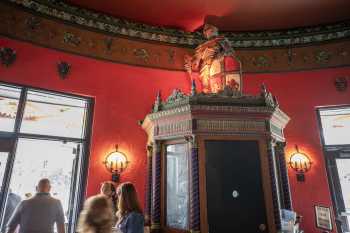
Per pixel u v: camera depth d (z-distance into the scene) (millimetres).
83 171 5387
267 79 6641
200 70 6234
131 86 6203
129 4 6219
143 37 6695
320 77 6406
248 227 3855
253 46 7012
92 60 6062
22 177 5168
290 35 6926
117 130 5777
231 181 4051
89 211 2041
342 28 6582
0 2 5324
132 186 2947
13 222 3387
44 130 5395
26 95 5293
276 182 4309
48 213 3459
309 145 5984
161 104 4898
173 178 4484
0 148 4898
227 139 4238
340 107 6121
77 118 5770
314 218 5531
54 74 5602
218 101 4414
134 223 2662
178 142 4496
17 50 5348
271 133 4348
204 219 3838
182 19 6695
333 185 5785
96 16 6383
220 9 6367
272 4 6191
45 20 5781
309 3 6129
